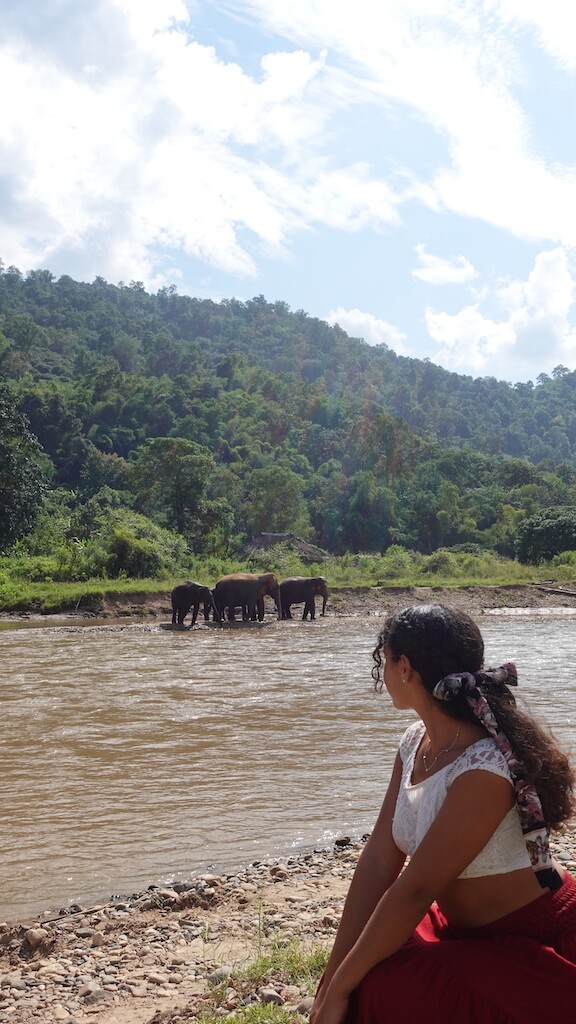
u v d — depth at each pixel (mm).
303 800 7754
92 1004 4059
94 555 35906
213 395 133125
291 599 29594
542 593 36750
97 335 193750
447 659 2650
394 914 2504
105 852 6461
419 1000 2488
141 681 14875
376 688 2895
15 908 5484
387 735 10445
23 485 46594
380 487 89500
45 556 39969
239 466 103062
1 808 7547
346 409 142125
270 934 4785
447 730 2660
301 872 5926
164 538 41188
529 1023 2418
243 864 6230
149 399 123312
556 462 195250
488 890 2543
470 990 2461
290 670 16375
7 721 11320
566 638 23312
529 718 2617
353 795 7902
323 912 5113
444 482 90562
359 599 33938
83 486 96000
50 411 103688
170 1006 3967
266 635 23766
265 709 12195
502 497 97812
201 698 13117
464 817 2477
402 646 2703
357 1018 2588
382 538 86250
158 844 6633
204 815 7332
